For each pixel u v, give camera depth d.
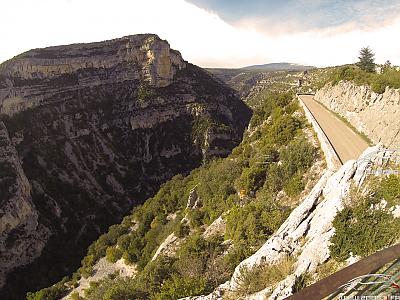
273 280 17.47
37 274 80.81
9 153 94.50
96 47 160.12
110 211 117.62
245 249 25.94
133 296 31.30
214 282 24.20
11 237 82.62
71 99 142.88
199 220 47.78
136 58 165.75
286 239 19.61
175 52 183.62
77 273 68.31
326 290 7.20
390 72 37.97
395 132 28.98
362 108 38.75
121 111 152.50
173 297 22.91
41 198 102.19
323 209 19.34
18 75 129.62
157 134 153.75
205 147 150.00
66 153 126.44
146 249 57.34
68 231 99.69
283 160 37.56
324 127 40.72
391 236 14.78
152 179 142.62
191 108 162.38
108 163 137.12
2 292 74.69
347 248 15.72
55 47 151.38
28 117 123.56
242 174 44.25
